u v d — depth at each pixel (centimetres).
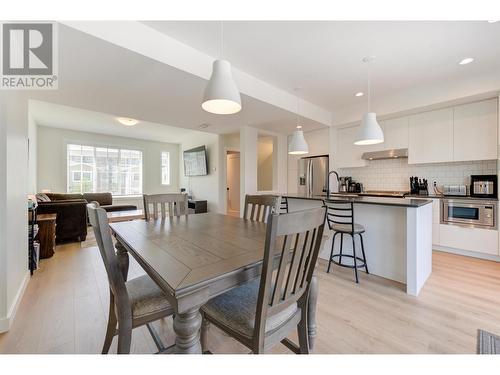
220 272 91
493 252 301
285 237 94
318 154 500
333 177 478
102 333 162
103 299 209
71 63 208
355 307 197
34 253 270
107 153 678
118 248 172
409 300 207
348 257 286
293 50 245
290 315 118
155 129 611
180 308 79
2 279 165
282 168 548
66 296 213
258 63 271
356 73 299
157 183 774
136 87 260
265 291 92
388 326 171
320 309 194
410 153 386
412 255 217
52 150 587
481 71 294
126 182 714
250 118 401
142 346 152
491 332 162
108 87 258
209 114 369
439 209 345
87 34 170
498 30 214
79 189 630
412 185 402
